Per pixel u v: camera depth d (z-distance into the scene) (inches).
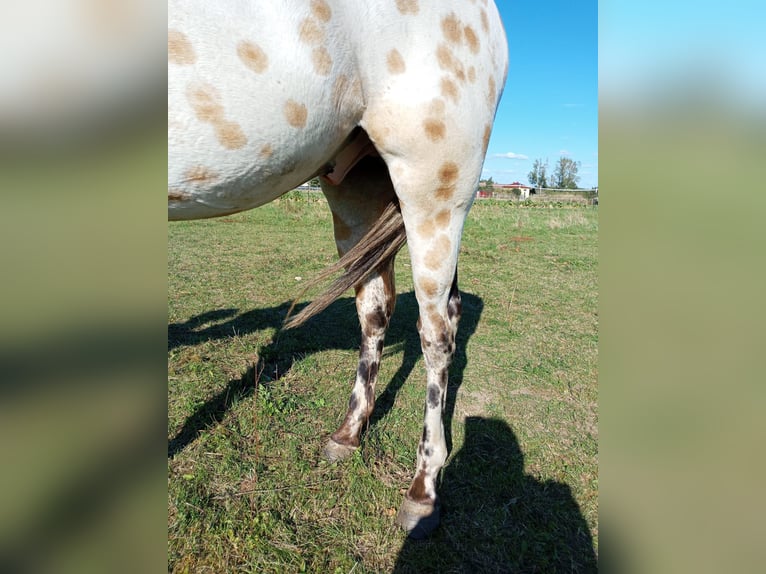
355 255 75.1
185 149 51.5
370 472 82.3
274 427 94.9
